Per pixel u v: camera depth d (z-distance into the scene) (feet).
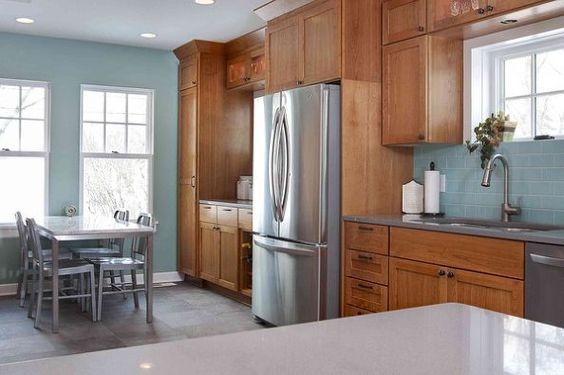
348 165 12.57
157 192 20.92
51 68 19.16
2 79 18.48
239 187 19.81
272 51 14.96
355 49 12.65
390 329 3.55
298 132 13.04
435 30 11.57
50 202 19.22
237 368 2.77
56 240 13.60
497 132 11.36
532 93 11.48
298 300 12.95
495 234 9.02
